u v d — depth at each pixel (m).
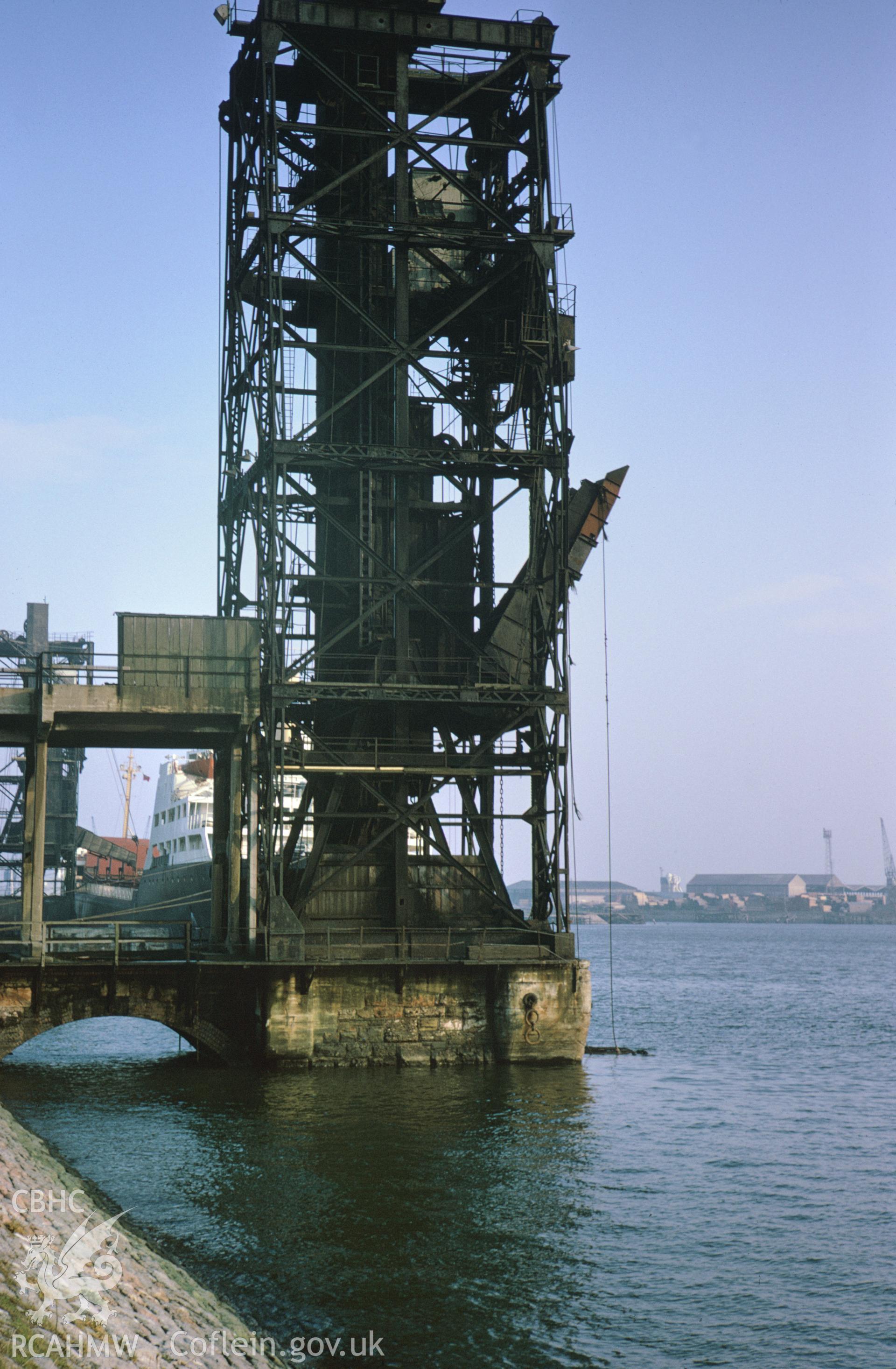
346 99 56.47
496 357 56.94
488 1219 30.31
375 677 51.97
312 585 55.81
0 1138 28.14
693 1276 27.39
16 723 49.00
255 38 54.75
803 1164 37.88
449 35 53.97
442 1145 36.94
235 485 60.47
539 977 49.62
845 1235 30.59
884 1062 62.31
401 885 51.81
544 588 55.19
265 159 51.81
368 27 53.00
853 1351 23.62
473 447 56.56
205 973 47.81
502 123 58.75
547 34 55.22
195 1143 36.12
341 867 51.12
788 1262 28.50
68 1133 37.25
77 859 137.62
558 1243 28.89
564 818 52.16
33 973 45.94
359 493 53.69
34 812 48.12
